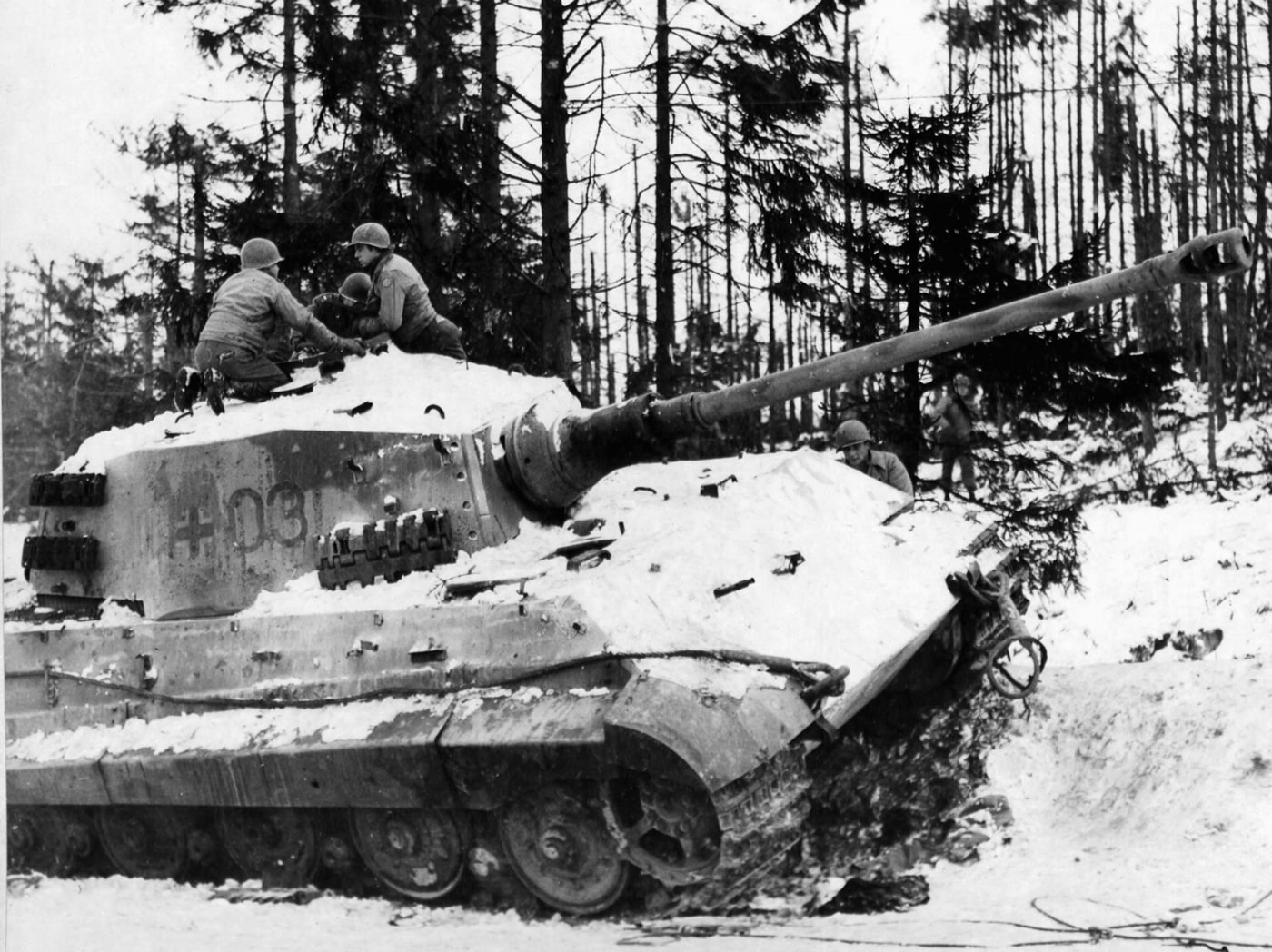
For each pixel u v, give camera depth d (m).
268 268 11.37
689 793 7.76
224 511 10.20
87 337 26.86
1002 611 9.55
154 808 9.95
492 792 8.27
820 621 8.91
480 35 19.20
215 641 9.71
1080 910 7.83
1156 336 29.61
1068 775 10.05
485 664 8.59
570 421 10.08
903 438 16.88
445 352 11.87
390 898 9.24
